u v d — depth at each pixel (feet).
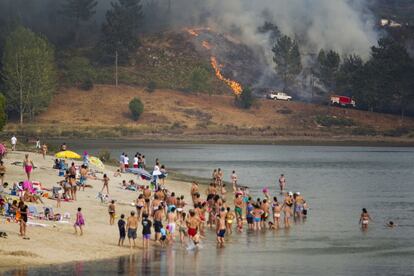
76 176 576.20
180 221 449.48
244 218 518.37
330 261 380.17
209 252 398.21
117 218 459.32
